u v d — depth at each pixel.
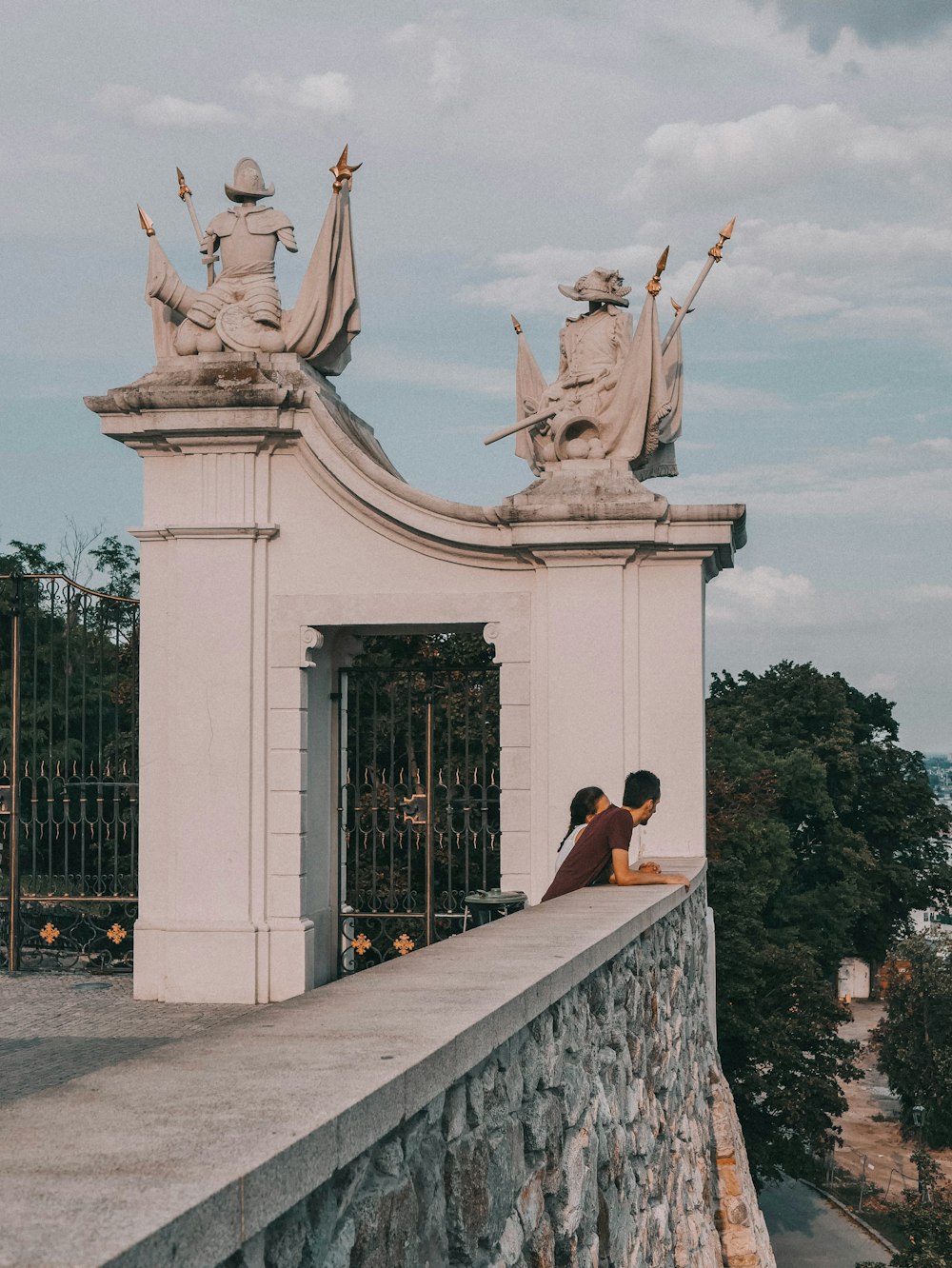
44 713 15.27
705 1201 10.49
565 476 13.56
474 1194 3.76
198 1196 2.14
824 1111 35.53
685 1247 8.59
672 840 13.25
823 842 65.94
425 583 13.69
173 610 13.84
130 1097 2.74
